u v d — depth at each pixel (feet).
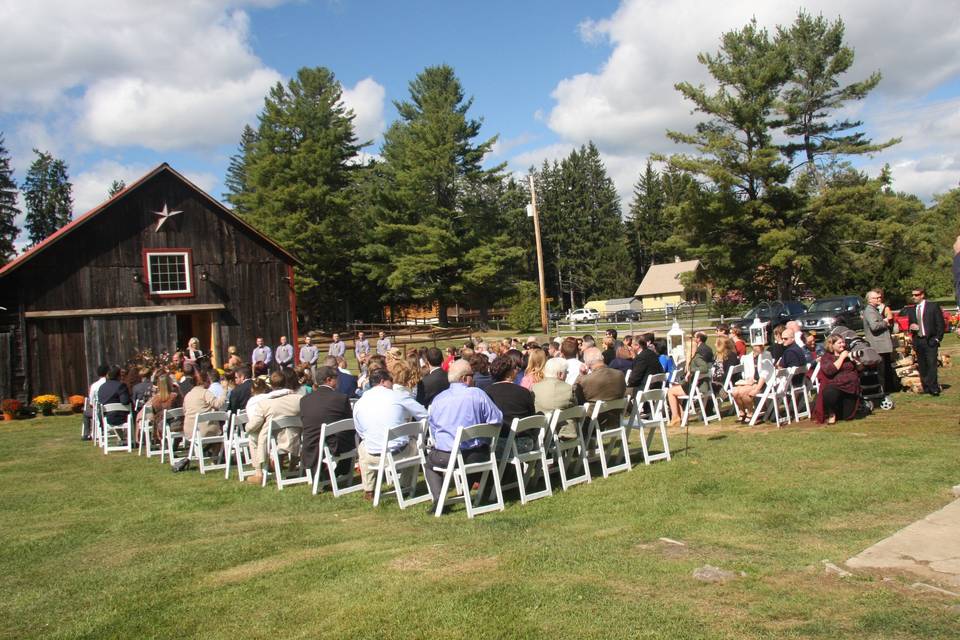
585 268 249.55
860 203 100.01
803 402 35.12
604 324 135.13
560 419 23.32
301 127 162.61
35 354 61.46
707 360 35.76
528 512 20.20
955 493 18.54
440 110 156.15
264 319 73.36
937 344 35.37
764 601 12.44
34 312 61.46
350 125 173.88
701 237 108.78
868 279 123.13
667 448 26.27
